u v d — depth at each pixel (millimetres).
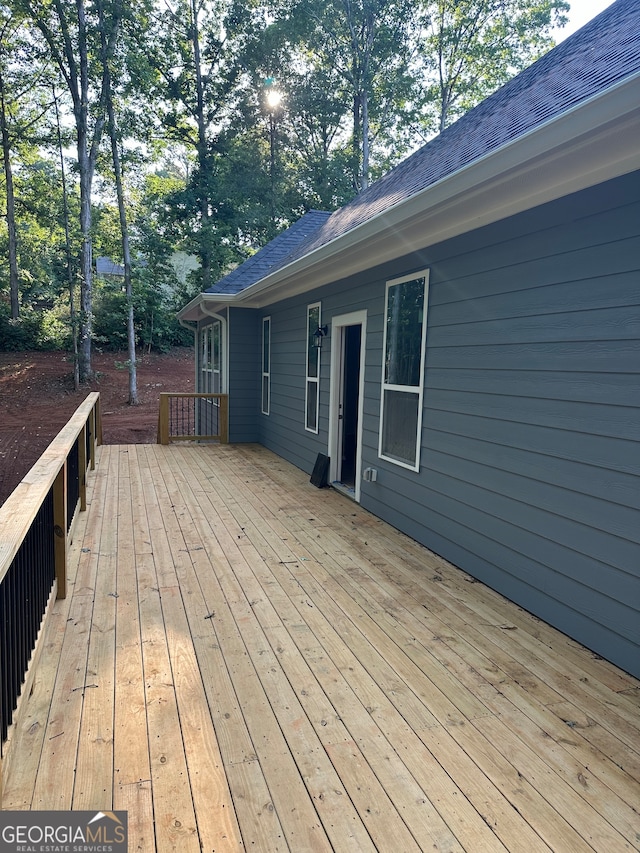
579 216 2607
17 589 1927
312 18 18844
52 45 15500
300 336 6938
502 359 3172
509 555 3164
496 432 3244
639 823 1614
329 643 2650
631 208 2340
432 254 3873
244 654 2531
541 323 2865
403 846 1519
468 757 1879
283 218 20500
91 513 4820
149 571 3525
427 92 20922
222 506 5133
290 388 7387
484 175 2543
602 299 2490
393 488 4559
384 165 22625
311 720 2061
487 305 3295
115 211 17984
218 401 9656
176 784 1720
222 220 19469
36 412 15227
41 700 2137
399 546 4102
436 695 2236
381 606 3072
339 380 5891
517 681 2350
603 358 2490
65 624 2783
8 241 20625
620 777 1801
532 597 2988
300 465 7000
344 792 1709
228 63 19953
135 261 18344
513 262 3064
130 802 1644
